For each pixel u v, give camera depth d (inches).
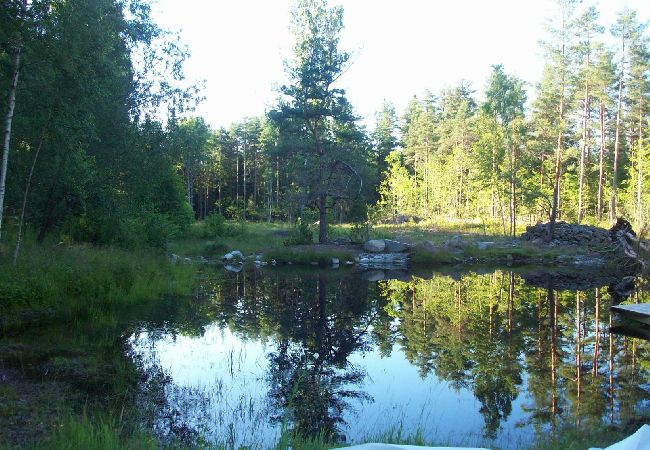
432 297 725.9
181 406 296.5
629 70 1603.1
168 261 816.9
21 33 436.8
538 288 808.3
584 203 1790.1
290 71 1242.6
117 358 376.2
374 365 402.6
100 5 566.6
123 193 770.8
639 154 1508.4
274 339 480.7
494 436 263.1
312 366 397.1
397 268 1074.7
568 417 292.7
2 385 298.5
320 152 1248.2
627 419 286.4
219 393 324.5
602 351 443.5
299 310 624.1
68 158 609.6
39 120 530.9
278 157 1293.1
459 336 500.4
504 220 1691.7
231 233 1470.2
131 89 762.2
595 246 1238.3
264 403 311.0
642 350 445.4
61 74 505.4
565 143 1544.0
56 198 701.9
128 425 256.5
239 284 818.8
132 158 749.3
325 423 282.8
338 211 1808.6
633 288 805.2
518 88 1573.6
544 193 1480.1
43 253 587.8
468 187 2050.9
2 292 468.4
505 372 384.2
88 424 227.3
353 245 1272.1
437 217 2076.8
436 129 2453.2
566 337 494.9
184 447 225.9
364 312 617.0
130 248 788.6
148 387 322.0
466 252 1186.0
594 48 1418.6
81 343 408.8
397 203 2190.0
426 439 256.1
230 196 2647.6
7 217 699.4
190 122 1288.1
